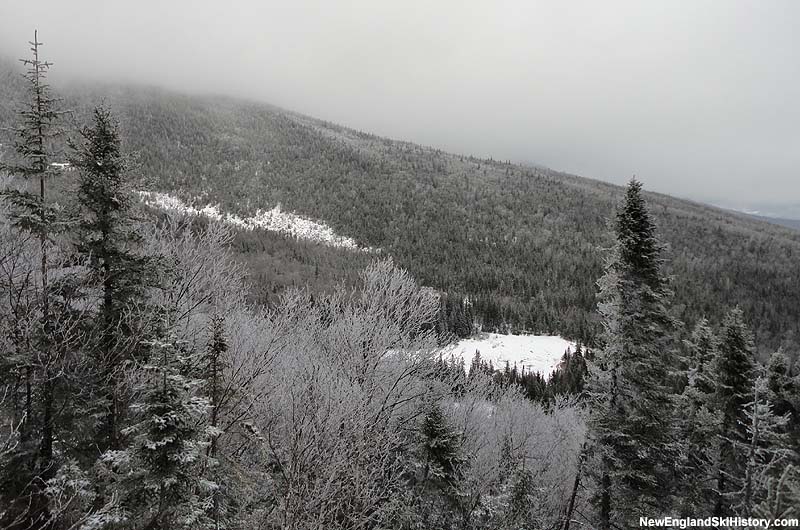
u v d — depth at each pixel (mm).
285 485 9875
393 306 15094
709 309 107812
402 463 13680
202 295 14195
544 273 147875
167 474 5645
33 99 8047
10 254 8258
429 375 15461
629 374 11750
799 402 16594
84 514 6980
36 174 7945
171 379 5848
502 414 19297
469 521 13820
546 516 15898
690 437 16141
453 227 194125
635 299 12078
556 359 78438
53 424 7746
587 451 12688
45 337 7711
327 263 83062
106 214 8430
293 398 10602
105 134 8547
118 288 8562
